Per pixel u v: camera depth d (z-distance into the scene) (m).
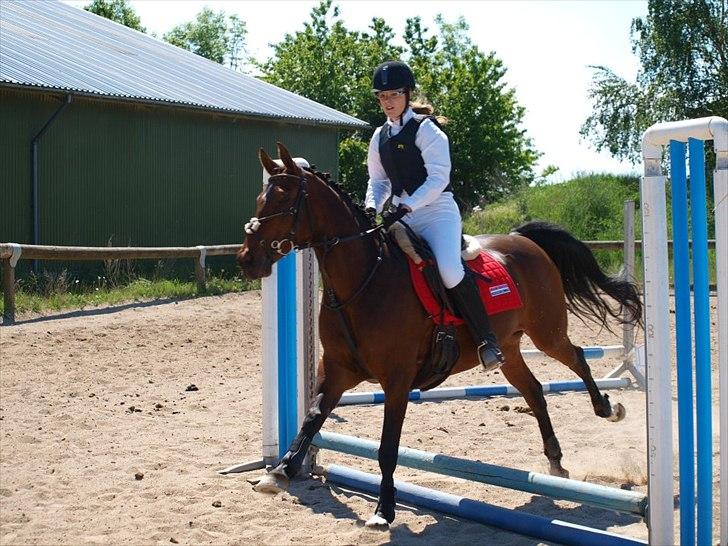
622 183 27.28
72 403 7.77
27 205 15.93
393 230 4.99
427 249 4.98
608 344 11.81
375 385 10.08
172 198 18.70
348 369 4.98
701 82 27.58
